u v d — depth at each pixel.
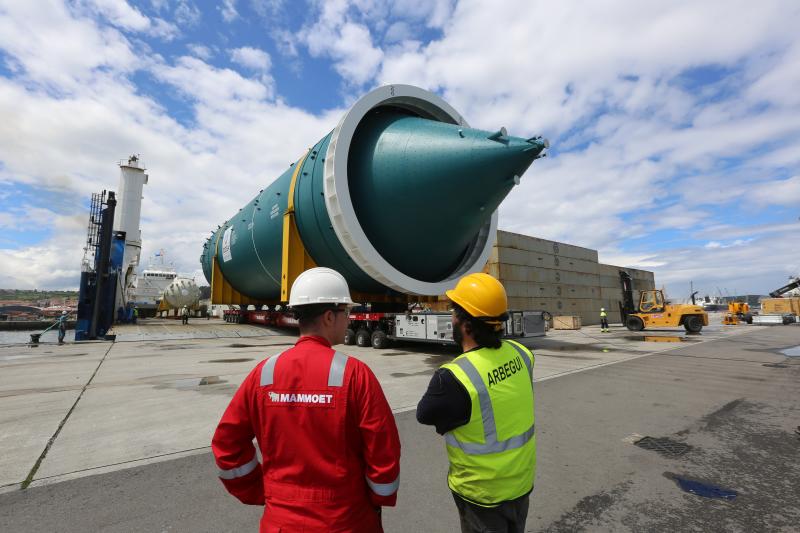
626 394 7.30
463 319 2.01
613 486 3.66
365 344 14.85
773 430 5.25
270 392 1.59
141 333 20.09
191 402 6.61
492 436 1.77
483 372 1.82
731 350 14.34
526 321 14.10
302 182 14.09
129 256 34.81
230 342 17.20
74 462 4.18
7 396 7.04
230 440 1.62
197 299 36.44
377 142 12.00
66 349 14.67
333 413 1.54
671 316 22.80
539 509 3.26
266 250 17.47
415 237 11.88
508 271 26.84
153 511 3.21
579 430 5.26
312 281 1.82
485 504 1.74
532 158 9.31
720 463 4.18
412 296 15.42
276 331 21.88
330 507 1.49
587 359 12.01
